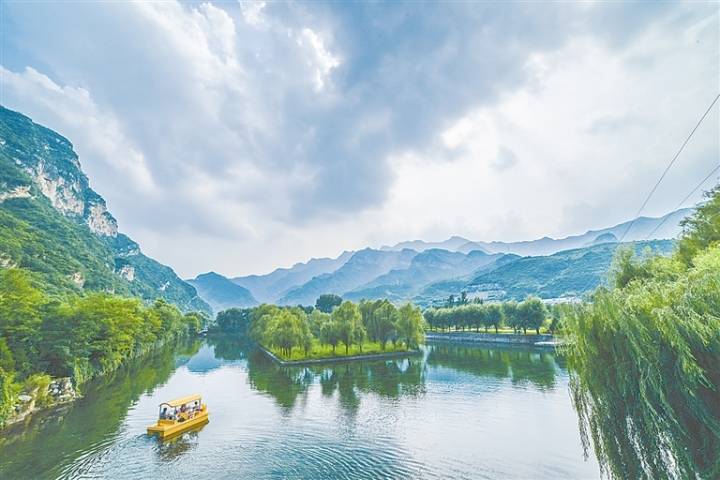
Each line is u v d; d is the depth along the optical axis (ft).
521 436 153.58
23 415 183.32
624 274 132.98
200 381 279.90
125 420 181.16
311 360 360.28
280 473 124.06
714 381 57.93
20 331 213.46
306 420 179.42
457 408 193.77
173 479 120.78
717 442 57.26
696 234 147.13
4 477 123.13
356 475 121.90
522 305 478.59
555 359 341.62
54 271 621.31
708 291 62.49
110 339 295.69
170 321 536.42
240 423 176.04
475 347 463.83
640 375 65.51
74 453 141.59
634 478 68.44
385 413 188.14
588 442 79.87
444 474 122.11
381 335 427.33
